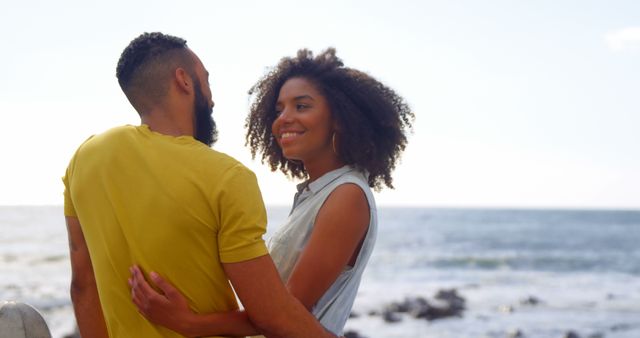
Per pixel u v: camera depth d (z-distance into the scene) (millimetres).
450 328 22594
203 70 3053
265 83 3609
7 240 60375
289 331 2824
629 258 51594
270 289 2781
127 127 2922
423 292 33250
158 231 2734
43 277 34719
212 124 3094
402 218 126375
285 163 3738
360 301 29125
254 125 3680
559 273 42688
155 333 2820
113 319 2900
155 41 2963
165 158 2785
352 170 3379
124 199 2807
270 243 3389
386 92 3537
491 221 112688
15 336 3027
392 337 21094
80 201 2941
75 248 3158
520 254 54031
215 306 2834
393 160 3545
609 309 26859
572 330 22266
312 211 3254
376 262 48500
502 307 27141
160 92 2920
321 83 3389
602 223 106375
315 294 3115
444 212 177250
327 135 3396
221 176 2750
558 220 118062
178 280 2758
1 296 27812
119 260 2822
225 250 2754
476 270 44500
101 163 2871
